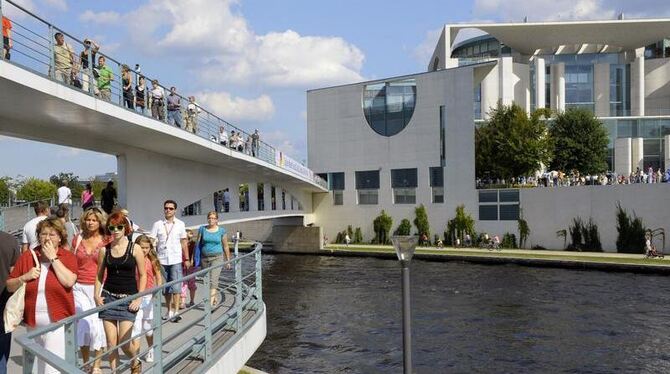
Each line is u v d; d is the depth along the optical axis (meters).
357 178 67.31
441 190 61.03
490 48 92.56
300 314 30.77
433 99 61.75
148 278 9.34
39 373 6.77
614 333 25.30
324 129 69.56
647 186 48.31
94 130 20.27
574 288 35.56
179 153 27.89
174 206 12.05
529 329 26.30
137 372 8.05
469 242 58.28
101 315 7.85
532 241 55.19
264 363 22.25
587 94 89.56
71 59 15.32
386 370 21.20
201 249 13.26
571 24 83.38
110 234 8.03
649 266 40.62
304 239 64.06
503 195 57.09
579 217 52.09
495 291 35.38
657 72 88.75
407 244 10.40
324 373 20.95
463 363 21.77
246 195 50.50
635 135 81.56
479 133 69.94
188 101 24.77
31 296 6.87
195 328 11.07
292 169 48.12
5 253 6.55
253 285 14.49
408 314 10.44
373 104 66.00
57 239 6.91
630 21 83.19
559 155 73.69
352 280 42.03
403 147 63.81
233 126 31.38
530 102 88.81
